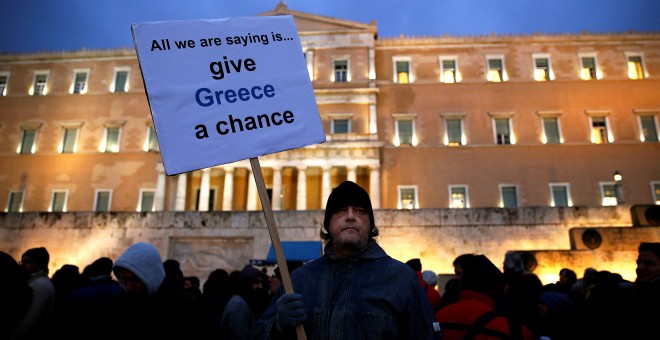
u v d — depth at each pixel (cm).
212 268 2791
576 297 877
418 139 4312
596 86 4350
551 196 4103
